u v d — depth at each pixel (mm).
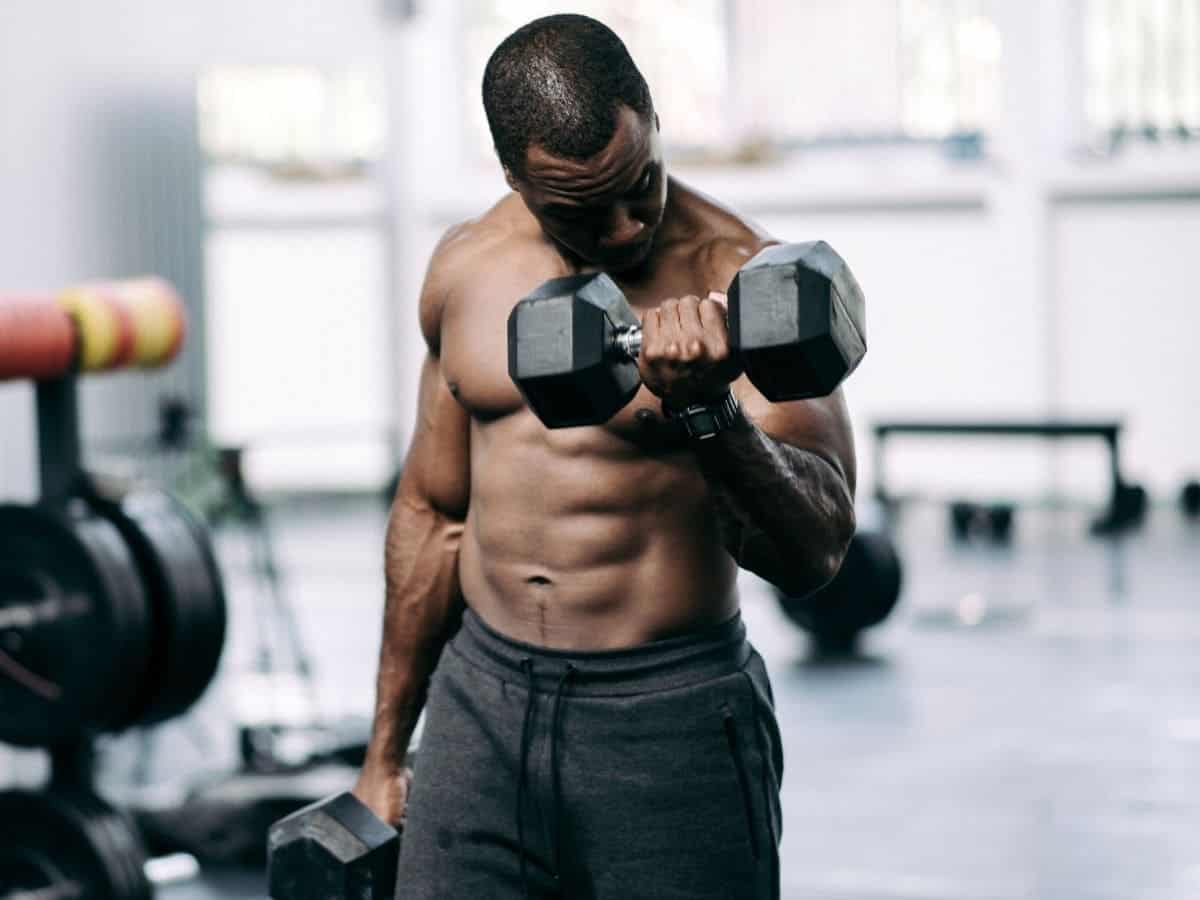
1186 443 9422
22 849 3670
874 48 9883
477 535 2068
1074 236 9430
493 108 1811
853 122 9969
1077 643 6469
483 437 2055
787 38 10008
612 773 1967
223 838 4344
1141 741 5195
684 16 10125
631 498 1952
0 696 3596
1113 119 9578
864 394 9727
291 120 10164
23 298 3510
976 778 4891
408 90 9555
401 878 2074
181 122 6445
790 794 4797
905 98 9883
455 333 2051
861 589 6363
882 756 5125
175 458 6547
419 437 2178
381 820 2203
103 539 3545
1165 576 7645
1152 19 9469
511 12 10328
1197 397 9359
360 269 10016
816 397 1688
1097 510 8945
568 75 1770
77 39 5770
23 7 5473
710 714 1969
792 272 1608
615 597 1965
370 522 9375
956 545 8594
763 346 1614
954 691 5840
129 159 6070
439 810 2051
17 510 3547
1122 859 4234
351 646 6707
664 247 1988
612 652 1970
